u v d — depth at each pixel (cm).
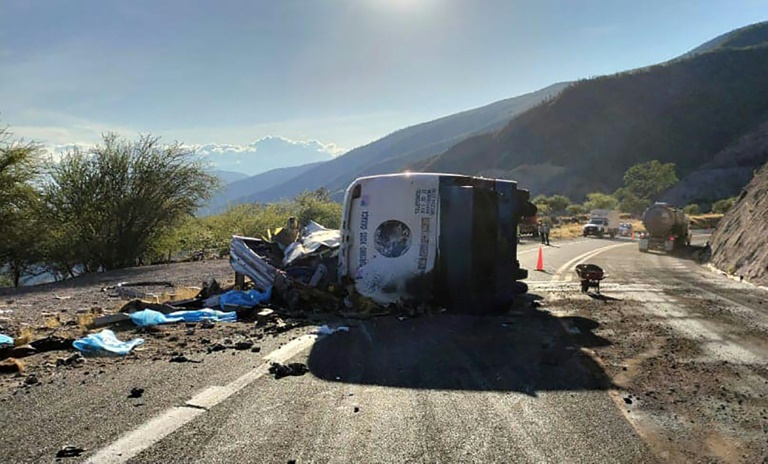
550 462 348
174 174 2589
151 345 644
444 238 883
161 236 2669
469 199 872
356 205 938
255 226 3031
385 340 683
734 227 2152
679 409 454
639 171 12369
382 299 891
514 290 1039
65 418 404
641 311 938
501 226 957
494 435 388
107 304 1045
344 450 357
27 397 450
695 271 1780
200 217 2773
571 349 654
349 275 930
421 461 344
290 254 1041
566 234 5028
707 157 17075
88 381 498
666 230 2875
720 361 609
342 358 592
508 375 540
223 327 750
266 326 752
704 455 367
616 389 503
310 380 511
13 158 2116
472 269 864
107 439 368
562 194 17925
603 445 377
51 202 2361
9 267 2333
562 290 1207
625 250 3025
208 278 1499
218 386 486
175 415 413
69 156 2430
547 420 420
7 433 376
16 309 988
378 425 402
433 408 441
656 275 1602
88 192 2427
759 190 2138
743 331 775
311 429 391
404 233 905
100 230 2477
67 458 340
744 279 1475
